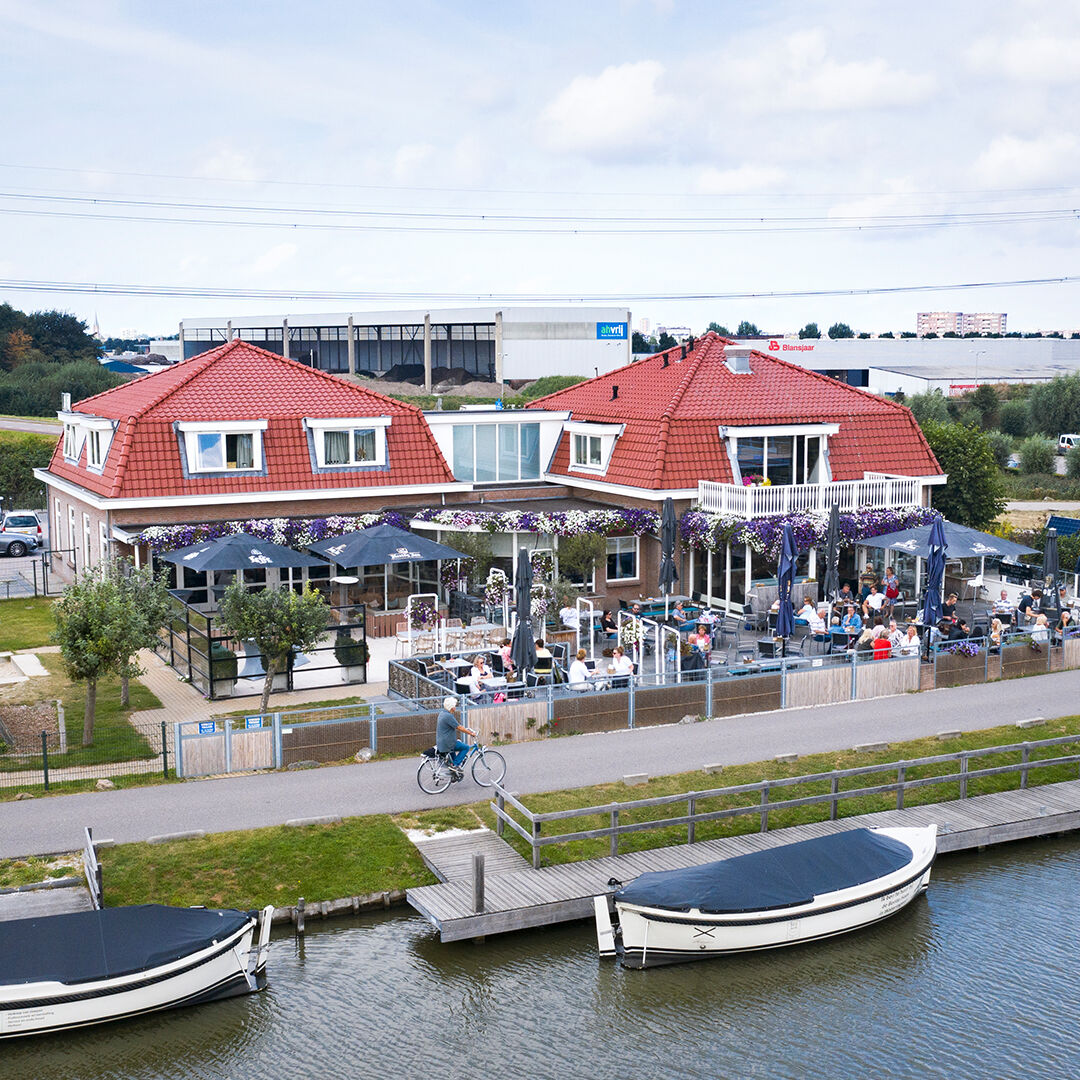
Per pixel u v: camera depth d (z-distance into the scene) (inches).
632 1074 630.5
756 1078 627.8
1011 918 797.2
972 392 4345.5
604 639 1310.3
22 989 629.9
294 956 724.7
